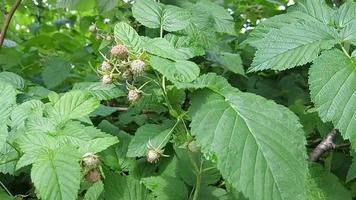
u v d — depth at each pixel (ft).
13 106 1.30
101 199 1.42
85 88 1.64
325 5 1.66
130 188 1.45
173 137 1.45
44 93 1.82
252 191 1.11
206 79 1.36
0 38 2.21
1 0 2.64
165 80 1.46
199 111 1.27
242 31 2.76
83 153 1.23
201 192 1.47
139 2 1.62
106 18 2.61
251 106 1.27
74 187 1.11
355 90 1.25
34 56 2.72
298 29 1.44
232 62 2.06
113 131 1.70
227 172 1.13
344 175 1.71
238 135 1.19
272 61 1.40
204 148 1.18
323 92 1.27
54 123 1.33
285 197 1.11
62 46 2.94
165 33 1.76
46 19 3.69
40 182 1.10
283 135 1.21
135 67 1.28
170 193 1.43
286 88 2.28
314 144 1.88
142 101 1.53
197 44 1.58
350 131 1.21
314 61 1.32
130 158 1.59
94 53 2.68
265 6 2.68
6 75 1.85
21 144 1.21
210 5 2.01
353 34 1.39
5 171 1.33
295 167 1.16
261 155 1.16
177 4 1.94
